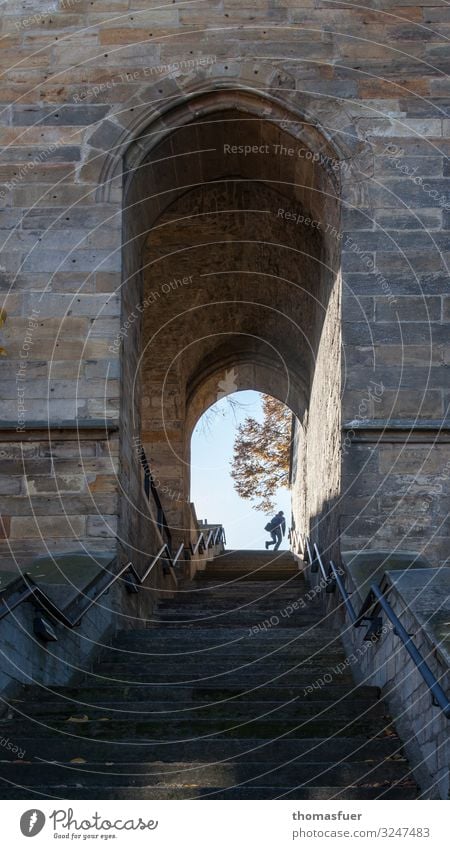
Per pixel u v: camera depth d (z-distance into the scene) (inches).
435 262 635.5
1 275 635.5
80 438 616.1
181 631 609.9
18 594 456.4
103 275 635.5
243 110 660.7
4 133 655.1
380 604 485.1
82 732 424.5
